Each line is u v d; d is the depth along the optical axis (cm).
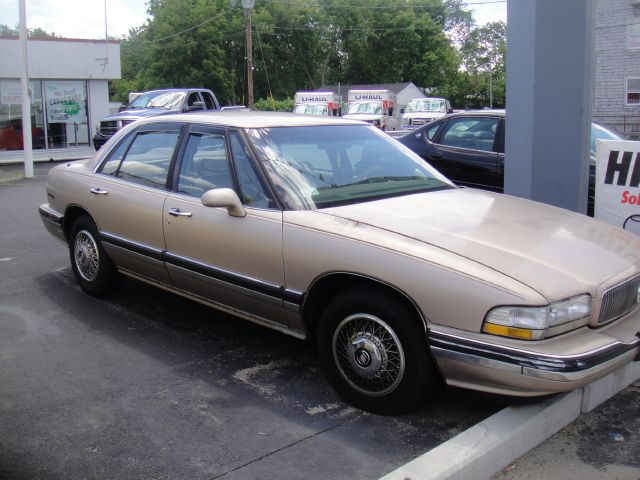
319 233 377
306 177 430
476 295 318
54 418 371
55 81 2294
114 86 7594
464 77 7075
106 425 363
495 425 331
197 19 5709
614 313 346
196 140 481
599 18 3097
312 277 377
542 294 312
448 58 6981
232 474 316
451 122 855
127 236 514
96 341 487
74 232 582
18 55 2177
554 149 578
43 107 2278
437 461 300
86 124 2395
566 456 334
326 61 7094
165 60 5806
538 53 554
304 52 6706
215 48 5812
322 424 364
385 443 344
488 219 399
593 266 348
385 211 401
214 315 543
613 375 395
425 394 351
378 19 6888
